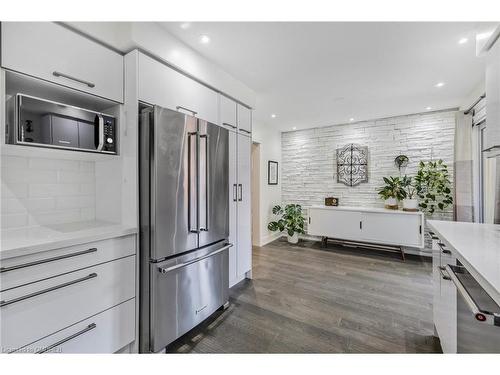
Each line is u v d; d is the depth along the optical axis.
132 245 1.55
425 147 3.76
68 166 1.75
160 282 1.57
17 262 1.07
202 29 1.74
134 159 1.61
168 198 1.61
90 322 1.33
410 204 3.63
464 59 2.16
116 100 1.62
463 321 1.09
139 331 1.58
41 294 1.14
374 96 3.08
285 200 5.14
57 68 1.34
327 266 3.34
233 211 2.59
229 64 2.26
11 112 1.23
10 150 1.33
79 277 1.28
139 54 1.62
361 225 3.88
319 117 4.05
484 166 2.95
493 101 1.45
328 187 4.64
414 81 2.63
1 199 1.45
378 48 1.98
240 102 2.68
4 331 1.03
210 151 1.97
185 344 1.70
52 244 1.17
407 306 2.24
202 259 1.87
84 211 1.83
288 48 1.99
